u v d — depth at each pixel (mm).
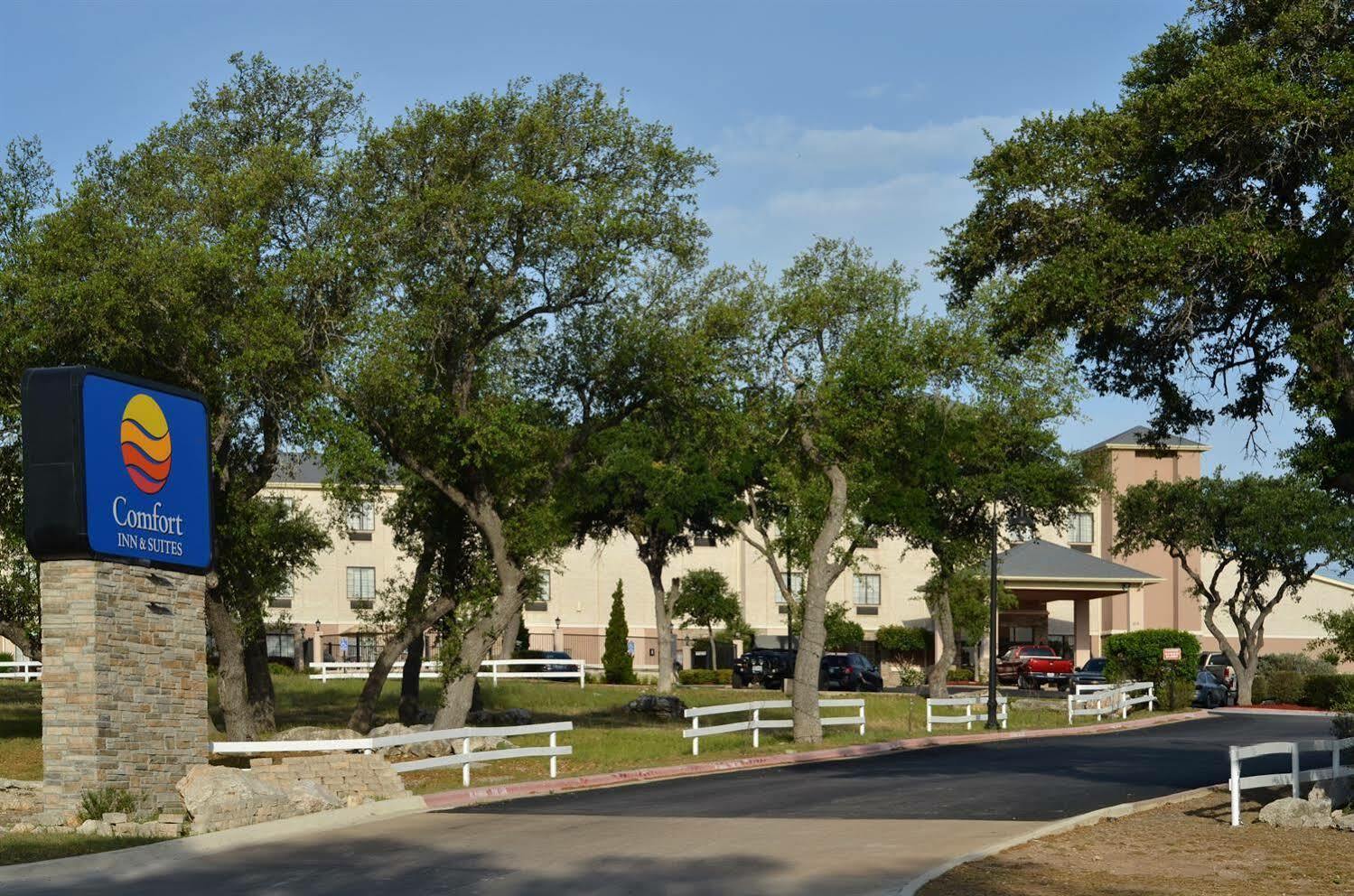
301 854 16047
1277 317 20031
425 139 27594
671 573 72938
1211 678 51594
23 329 24906
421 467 29156
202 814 17781
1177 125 19156
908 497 36719
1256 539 50625
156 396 19594
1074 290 19609
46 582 18562
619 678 64688
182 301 24625
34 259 24906
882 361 31656
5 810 19250
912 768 26312
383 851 16156
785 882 13664
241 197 26188
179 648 19859
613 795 22109
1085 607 62969
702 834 17172
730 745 31469
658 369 29500
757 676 59531
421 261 27609
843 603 71500
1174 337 20781
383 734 29297
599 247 27688
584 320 29625
